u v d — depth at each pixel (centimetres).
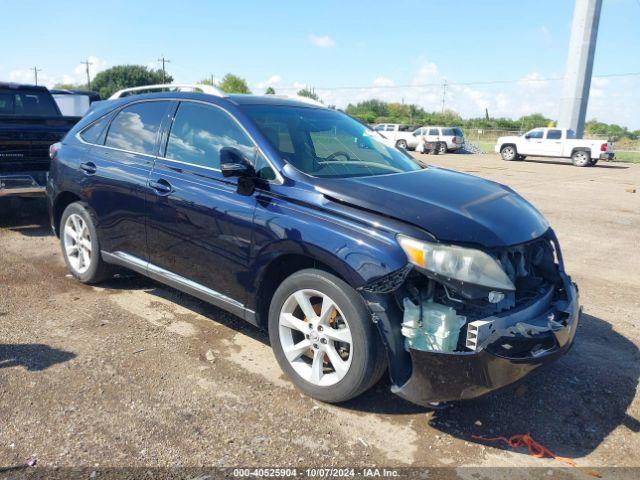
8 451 290
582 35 3375
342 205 333
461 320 296
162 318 471
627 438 325
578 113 3481
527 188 1520
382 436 318
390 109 8569
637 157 3391
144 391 353
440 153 3516
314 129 427
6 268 588
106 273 525
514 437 322
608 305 548
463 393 294
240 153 378
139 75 9712
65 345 412
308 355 363
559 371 402
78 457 288
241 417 330
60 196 547
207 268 404
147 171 447
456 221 312
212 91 434
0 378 360
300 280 343
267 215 356
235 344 426
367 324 315
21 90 924
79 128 544
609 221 1002
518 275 332
